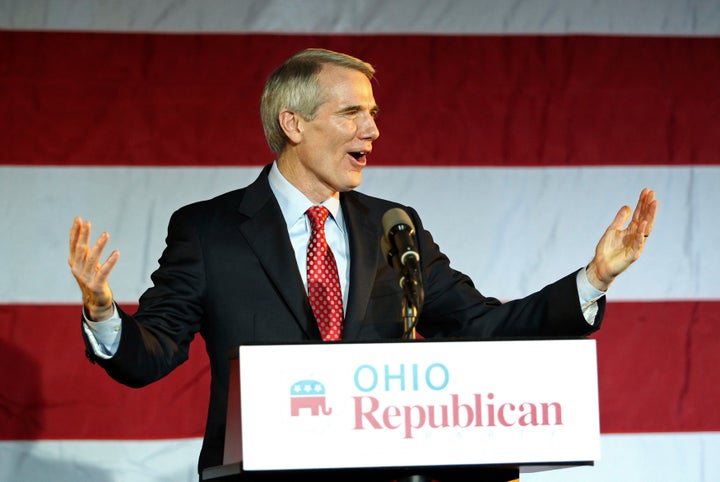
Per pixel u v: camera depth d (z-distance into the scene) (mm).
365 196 8219
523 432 5480
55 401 10875
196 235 7707
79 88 11297
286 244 7539
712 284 11461
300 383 5336
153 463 10898
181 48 11453
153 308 7387
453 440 5414
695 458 11195
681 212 11562
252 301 7438
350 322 7285
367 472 5469
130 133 11289
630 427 11219
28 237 11031
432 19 11688
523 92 11648
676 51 11797
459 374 5469
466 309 8016
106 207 11164
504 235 11453
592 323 7148
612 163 11594
